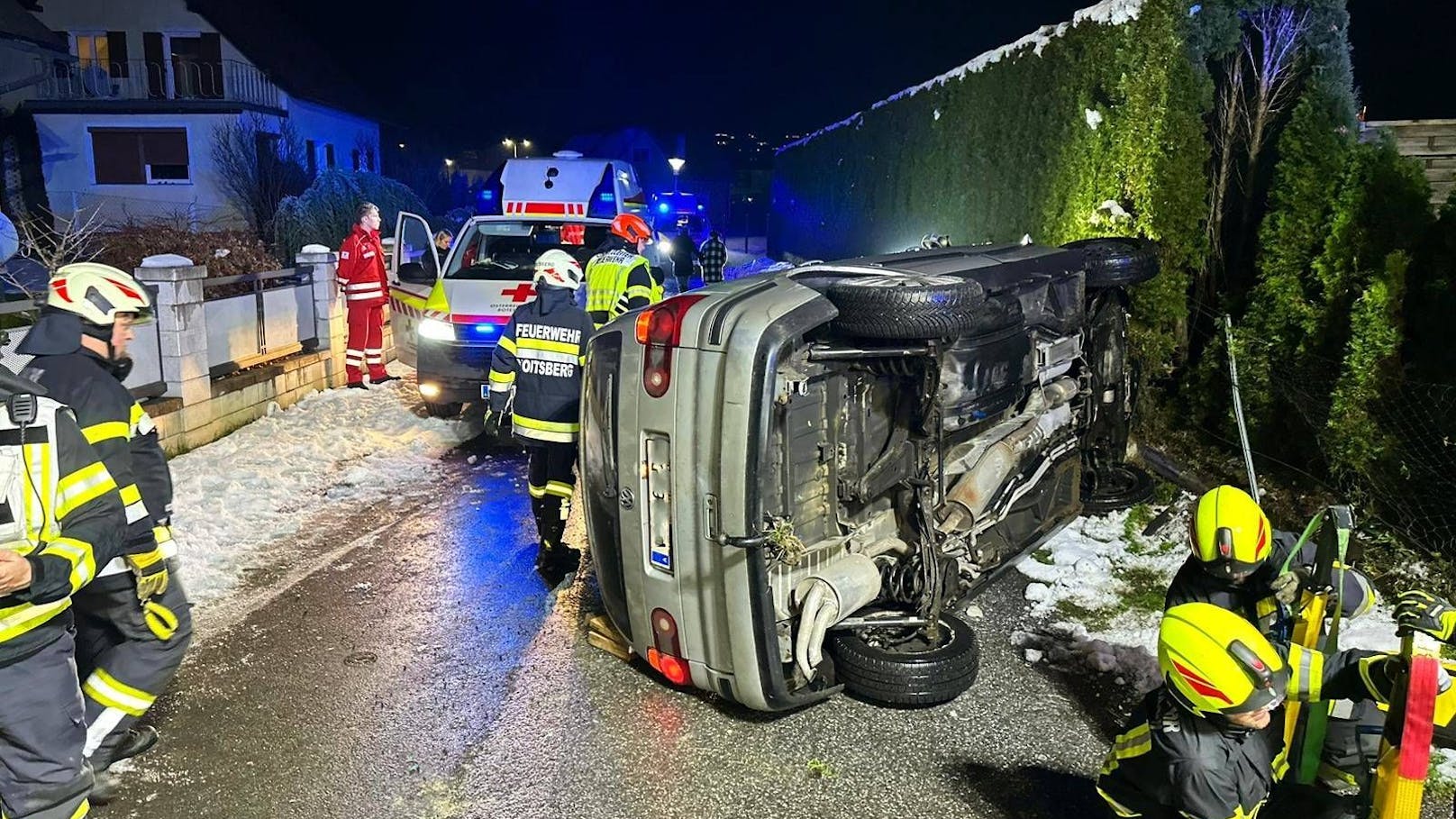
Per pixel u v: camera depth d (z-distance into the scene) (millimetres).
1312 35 6570
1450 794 3549
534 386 5434
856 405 4199
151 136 30297
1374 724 3100
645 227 10039
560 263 5484
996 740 3965
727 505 3682
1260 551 2961
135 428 3652
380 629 5004
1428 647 2586
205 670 4559
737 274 22797
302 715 4164
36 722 2832
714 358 3695
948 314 3875
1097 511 6312
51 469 2791
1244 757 2650
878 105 16516
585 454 4289
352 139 36969
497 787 3662
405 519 6742
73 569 2783
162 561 3541
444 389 8820
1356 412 5621
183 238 15352
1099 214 7691
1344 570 3125
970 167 10883
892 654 4121
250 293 10250
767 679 3859
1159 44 7188
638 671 4547
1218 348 6926
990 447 4797
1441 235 5527
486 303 8703
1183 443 7355
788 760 3824
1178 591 3232
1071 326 5535
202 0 30141
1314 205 6402
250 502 6840
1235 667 2496
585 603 5332
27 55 29422
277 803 3572
